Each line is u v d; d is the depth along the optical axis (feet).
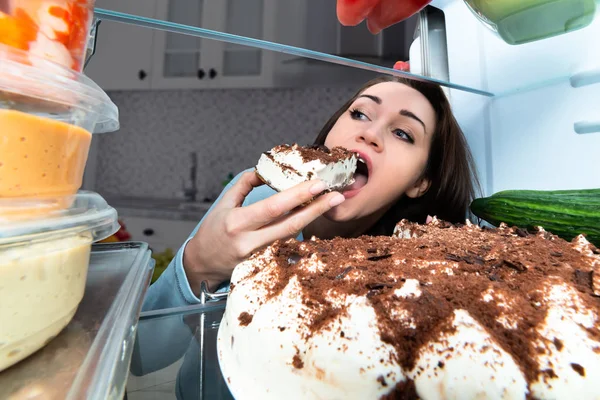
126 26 10.87
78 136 1.63
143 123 12.25
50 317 1.47
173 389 1.67
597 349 1.46
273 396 1.61
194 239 3.10
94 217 1.68
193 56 10.95
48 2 1.42
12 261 1.28
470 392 1.40
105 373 1.31
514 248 2.09
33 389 1.23
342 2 2.03
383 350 1.52
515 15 2.06
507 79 3.60
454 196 3.99
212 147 11.91
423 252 2.03
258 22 9.25
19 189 1.37
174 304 2.88
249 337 1.74
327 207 2.69
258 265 2.19
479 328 1.51
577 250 2.11
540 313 1.58
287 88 11.21
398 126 3.62
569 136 3.30
